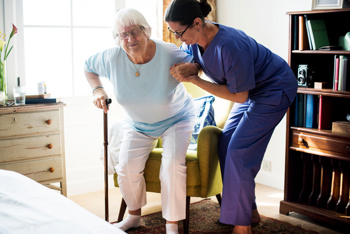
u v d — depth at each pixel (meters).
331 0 2.79
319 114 2.80
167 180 2.45
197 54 2.38
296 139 2.92
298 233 2.67
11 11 3.09
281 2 3.41
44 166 2.94
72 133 3.50
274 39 3.50
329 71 3.00
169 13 2.14
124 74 2.44
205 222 2.85
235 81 2.21
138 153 2.59
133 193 2.62
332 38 2.97
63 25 3.41
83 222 1.16
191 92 3.09
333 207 2.86
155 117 2.54
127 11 2.29
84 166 3.59
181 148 2.48
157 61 2.39
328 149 2.73
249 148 2.40
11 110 2.76
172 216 2.45
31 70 3.36
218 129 2.65
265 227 2.76
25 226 1.11
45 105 2.88
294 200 3.04
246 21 3.72
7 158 2.79
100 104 2.50
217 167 2.71
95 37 3.58
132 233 2.67
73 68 3.50
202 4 2.21
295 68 2.94
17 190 1.42
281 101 2.41
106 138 2.50
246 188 2.42
